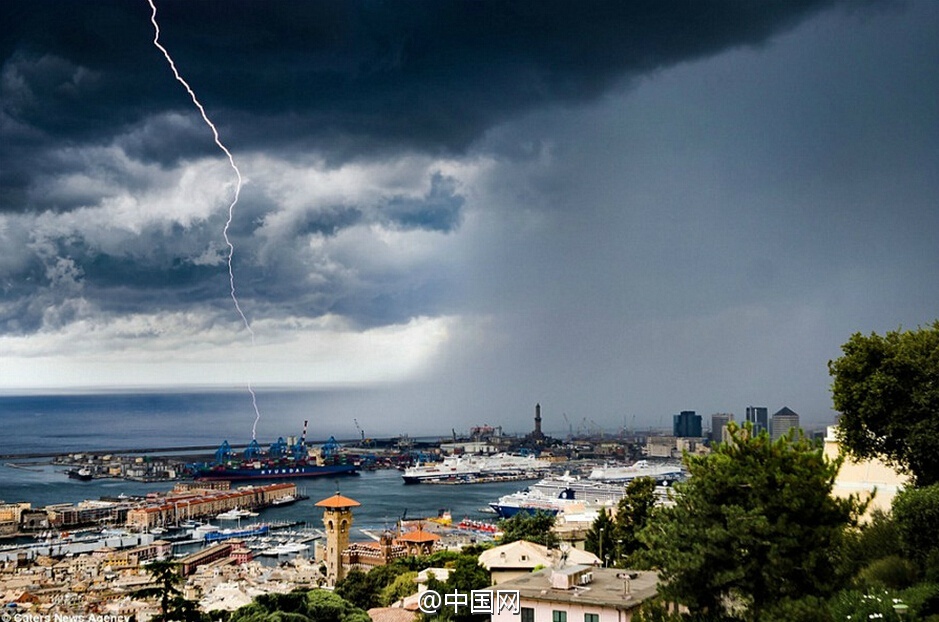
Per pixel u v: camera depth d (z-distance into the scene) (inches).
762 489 1866.4
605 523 4426.7
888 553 2025.1
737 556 1829.5
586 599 2333.9
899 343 2522.1
